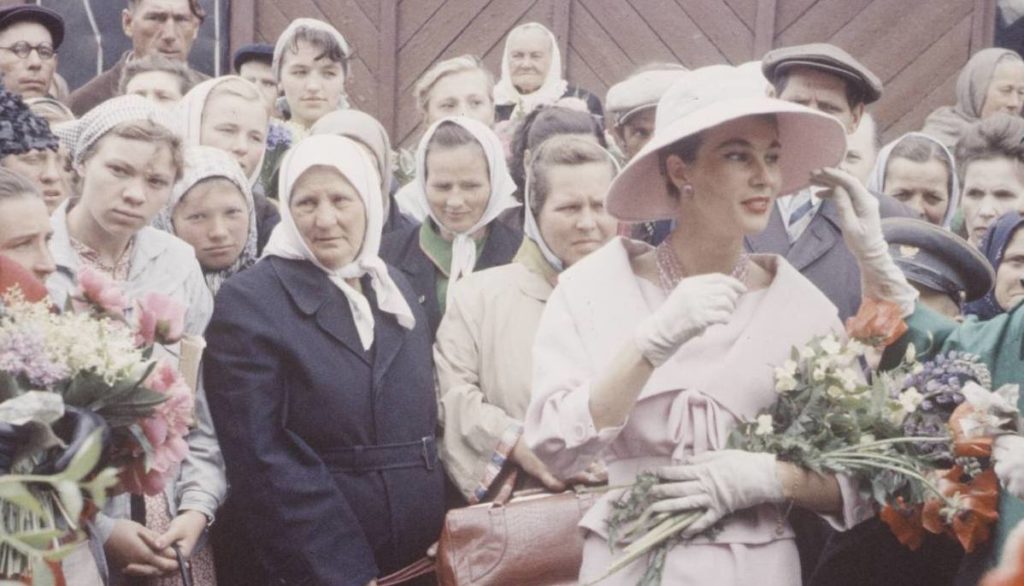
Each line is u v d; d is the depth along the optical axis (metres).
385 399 5.45
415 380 5.53
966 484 4.57
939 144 7.18
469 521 5.30
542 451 4.41
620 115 7.15
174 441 4.54
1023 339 4.61
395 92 11.00
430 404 5.57
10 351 4.26
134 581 5.30
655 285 4.56
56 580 4.33
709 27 10.73
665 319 4.23
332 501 5.32
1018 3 10.45
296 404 5.38
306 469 5.33
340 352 5.43
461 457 5.57
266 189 7.20
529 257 5.83
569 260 5.75
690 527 4.36
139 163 5.40
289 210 5.50
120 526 5.23
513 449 5.52
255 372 5.35
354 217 5.51
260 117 6.73
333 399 5.38
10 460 4.15
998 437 4.45
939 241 5.41
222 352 5.39
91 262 5.44
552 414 4.38
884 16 10.56
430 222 6.26
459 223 6.16
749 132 4.42
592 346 4.47
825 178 4.70
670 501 4.35
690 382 4.45
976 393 4.44
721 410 4.43
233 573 5.45
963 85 9.09
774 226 6.07
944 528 4.61
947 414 4.57
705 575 4.36
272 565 5.32
